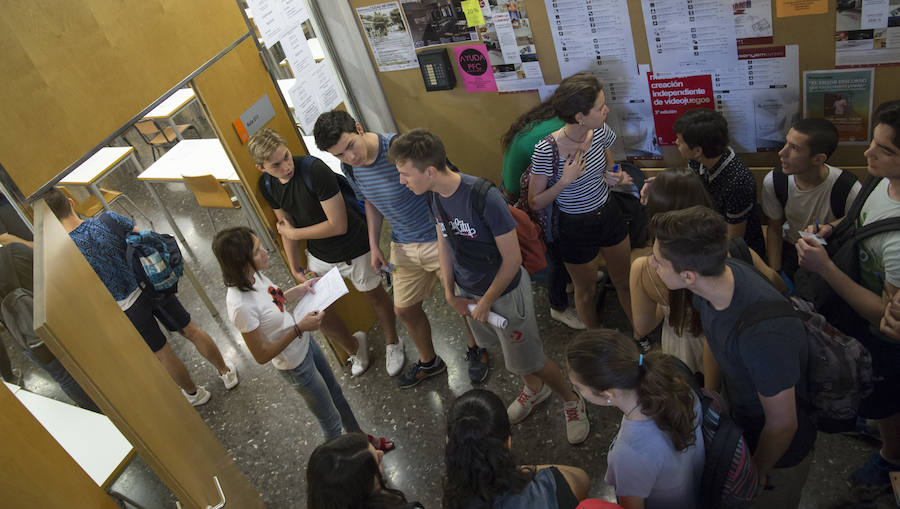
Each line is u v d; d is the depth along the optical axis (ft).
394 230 9.89
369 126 13.58
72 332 4.85
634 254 10.22
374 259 10.43
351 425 10.42
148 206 20.56
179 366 11.78
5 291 7.79
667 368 4.99
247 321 8.22
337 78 12.87
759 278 5.37
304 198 9.64
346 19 12.04
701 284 5.16
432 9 11.19
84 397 9.08
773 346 4.99
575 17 10.14
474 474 4.78
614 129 11.23
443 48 11.69
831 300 6.88
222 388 12.68
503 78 11.49
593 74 10.64
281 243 10.56
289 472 10.54
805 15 8.55
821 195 8.15
